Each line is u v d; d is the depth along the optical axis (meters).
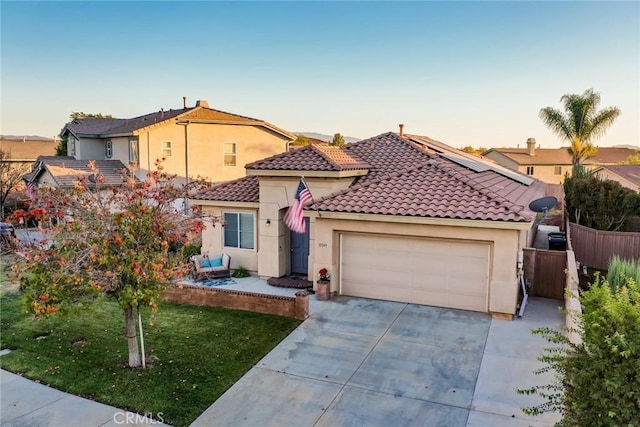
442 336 12.34
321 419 8.68
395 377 10.21
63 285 9.12
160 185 12.34
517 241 13.26
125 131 28.45
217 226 18.94
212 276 17.75
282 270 17.94
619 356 5.82
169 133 28.33
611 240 20.86
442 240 14.43
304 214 15.51
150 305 9.99
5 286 17.34
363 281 15.65
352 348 11.70
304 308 13.66
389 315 13.95
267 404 9.20
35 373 10.47
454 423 8.48
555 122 42.94
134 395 9.48
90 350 11.70
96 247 9.19
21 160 47.31
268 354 11.40
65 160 30.30
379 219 14.53
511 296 13.41
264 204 17.66
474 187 14.87
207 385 9.91
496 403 9.10
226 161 30.89
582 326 6.72
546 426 8.29
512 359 10.93
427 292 14.85
